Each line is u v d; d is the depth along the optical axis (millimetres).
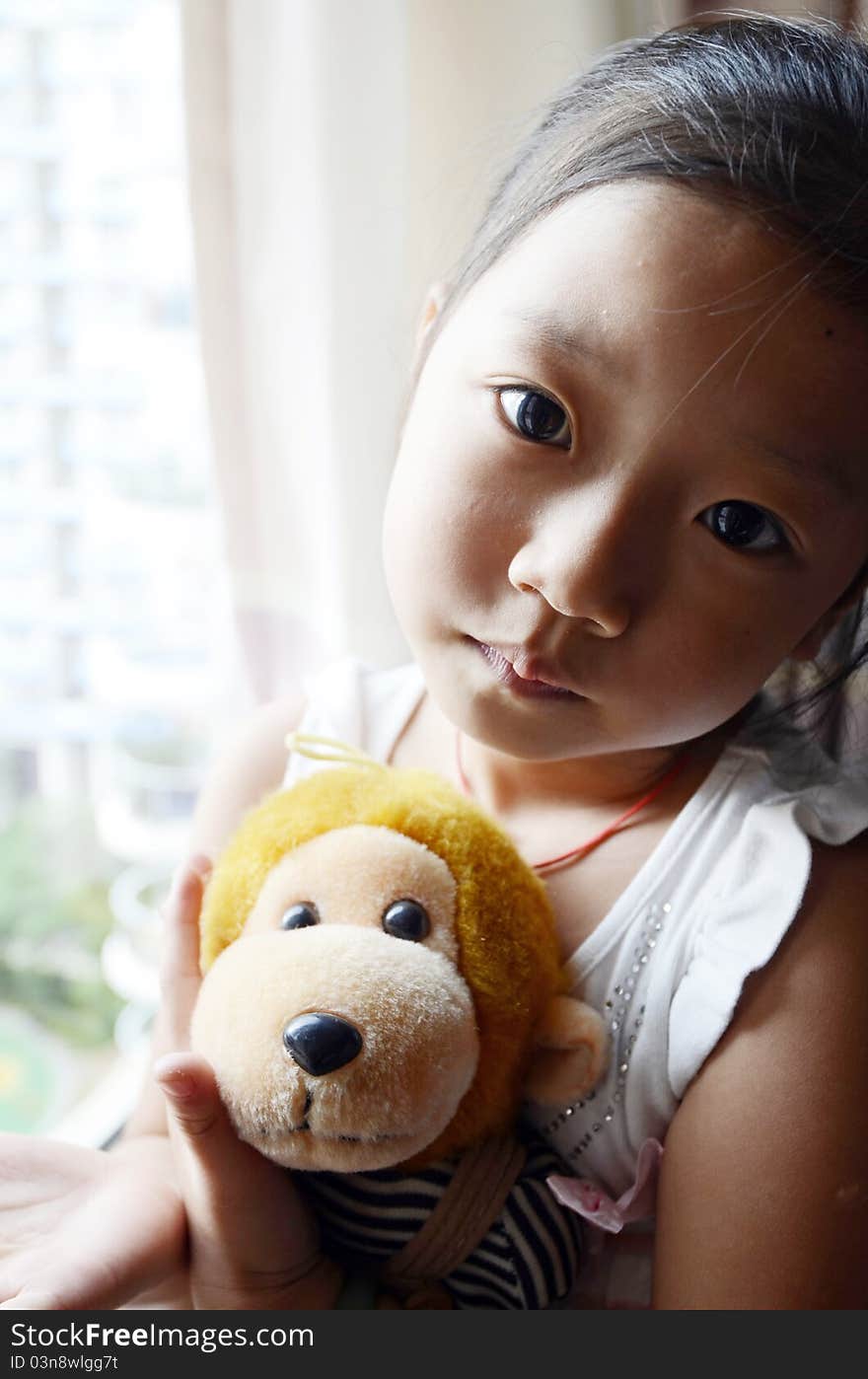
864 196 590
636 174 601
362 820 615
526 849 733
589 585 574
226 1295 615
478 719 641
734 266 570
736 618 605
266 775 838
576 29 911
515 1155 634
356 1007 521
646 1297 704
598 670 607
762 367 567
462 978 577
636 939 686
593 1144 679
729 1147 625
